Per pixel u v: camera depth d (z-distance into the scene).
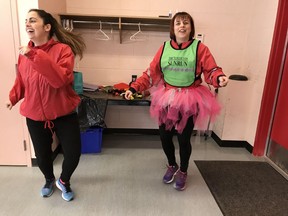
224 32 3.12
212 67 1.78
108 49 3.14
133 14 3.03
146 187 2.14
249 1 3.03
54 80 1.41
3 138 2.32
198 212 1.84
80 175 2.29
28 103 1.62
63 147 1.77
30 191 2.01
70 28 2.84
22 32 2.09
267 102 2.68
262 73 2.74
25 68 1.57
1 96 2.21
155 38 3.12
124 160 2.63
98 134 2.71
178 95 1.87
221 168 2.52
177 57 1.82
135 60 3.19
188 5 3.02
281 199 2.03
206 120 2.05
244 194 2.08
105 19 2.89
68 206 1.84
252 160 2.74
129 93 1.95
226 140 3.08
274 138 2.68
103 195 1.99
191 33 1.87
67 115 1.72
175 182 2.15
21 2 2.04
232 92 2.91
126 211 1.82
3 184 2.10
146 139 3.27
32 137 1.74
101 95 2.77
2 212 1.76
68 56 1.58
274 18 2.55
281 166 2.57
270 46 2.59
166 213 1.82
